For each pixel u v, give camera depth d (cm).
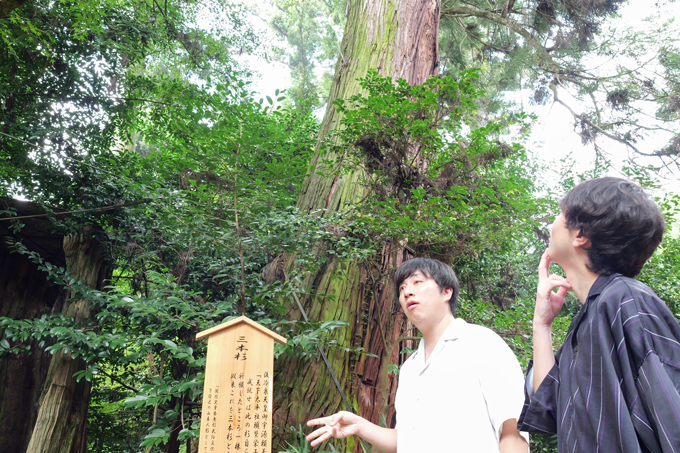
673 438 70
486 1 1077
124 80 641
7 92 528
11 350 438
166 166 393
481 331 142
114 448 657
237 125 328
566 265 104
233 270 439
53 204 554
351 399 400
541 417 107
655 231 92
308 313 436
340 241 356
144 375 670
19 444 577
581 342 91
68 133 548
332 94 593
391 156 389
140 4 698
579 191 100
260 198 342
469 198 404
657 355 79
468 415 128
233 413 173
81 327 470
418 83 573
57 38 566
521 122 388
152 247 553
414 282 161
